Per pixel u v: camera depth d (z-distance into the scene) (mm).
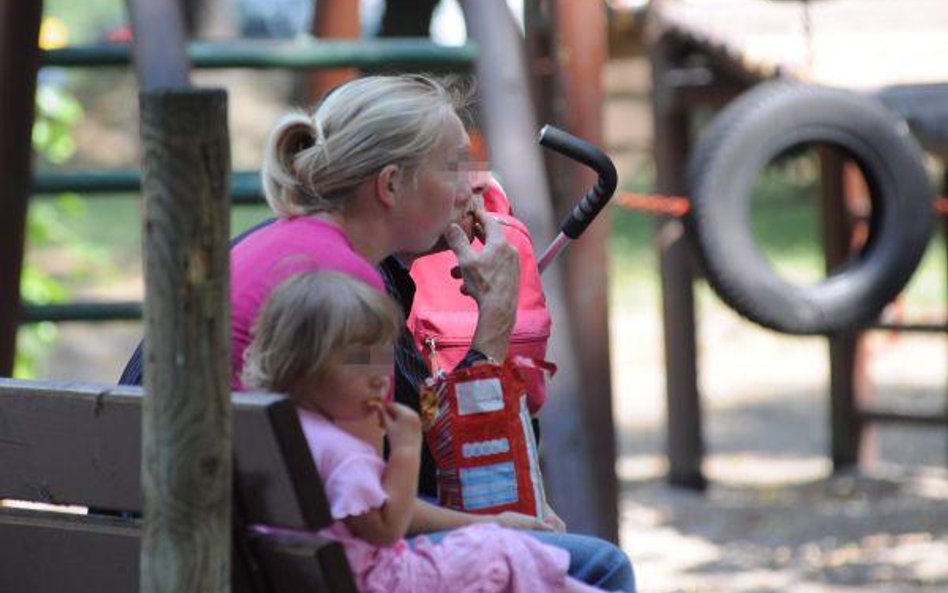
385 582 8062
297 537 7762
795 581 20516
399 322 8133
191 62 16938
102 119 60719
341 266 8516
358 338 7852
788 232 54000
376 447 8094
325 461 7852
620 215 56594
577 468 15648
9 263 16141
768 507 24828
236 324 8500
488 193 10734
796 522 23688
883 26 22875
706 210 18641
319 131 8875
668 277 26312
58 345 40281
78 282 45438
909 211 18766
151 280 7438
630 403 34469
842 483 26172
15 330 16266
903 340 39219
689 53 24984
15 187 16094
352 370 7879
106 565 8211
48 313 17266
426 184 8914
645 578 20984
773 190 58438
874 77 20281
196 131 7344
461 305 10328
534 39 19828
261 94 59688
